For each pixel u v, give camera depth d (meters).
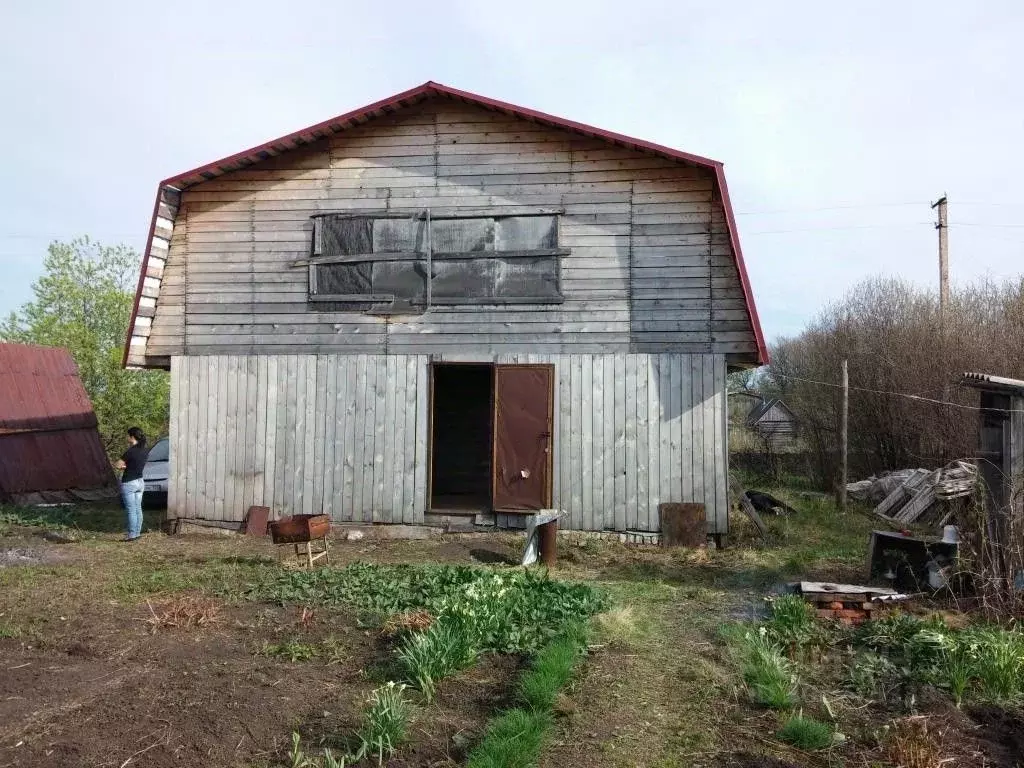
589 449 11.55
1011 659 5.81
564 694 5.49
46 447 16.78
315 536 9.32
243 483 12.30
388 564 9.77
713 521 11.20
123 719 4.83
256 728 4.81
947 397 16.09
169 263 12.63
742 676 5.91
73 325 24.16
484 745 4.50
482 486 16.31
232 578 8.80
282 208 12.39
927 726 5.05
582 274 11.70
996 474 7.77
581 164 11.76
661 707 5.37
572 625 6.71
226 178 12.52
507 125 11.95
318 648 6.35
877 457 19.16
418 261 12.05
